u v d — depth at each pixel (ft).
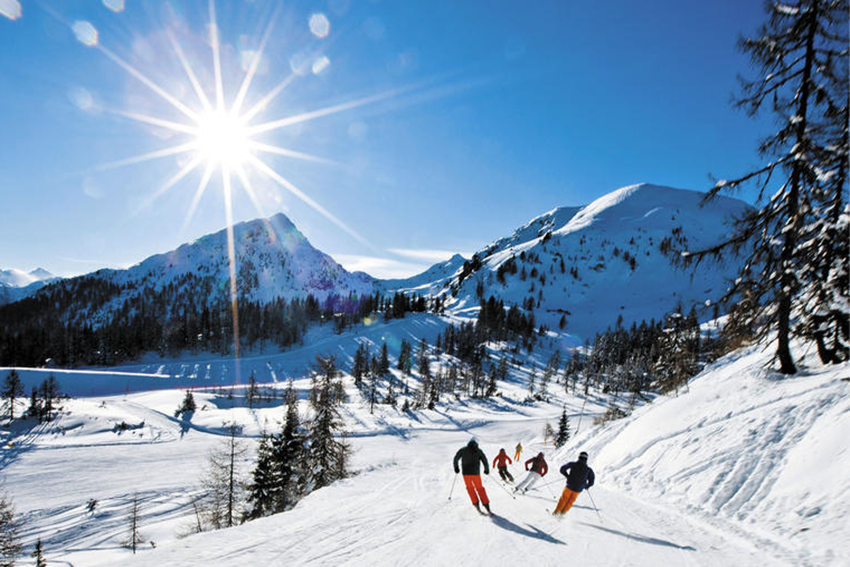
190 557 18.20
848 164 36.06
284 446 84.94
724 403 43.09
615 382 363.76
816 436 28.78
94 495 139.54
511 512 26.22
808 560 18.29
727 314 46.03
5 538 100.73
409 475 46.11
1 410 230.68
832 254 38.01
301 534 21.75
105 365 460.55
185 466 171.42
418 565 17.03
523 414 289.74
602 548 19.54
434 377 362.12
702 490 29.99
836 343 40.19
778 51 38.68
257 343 542.57
